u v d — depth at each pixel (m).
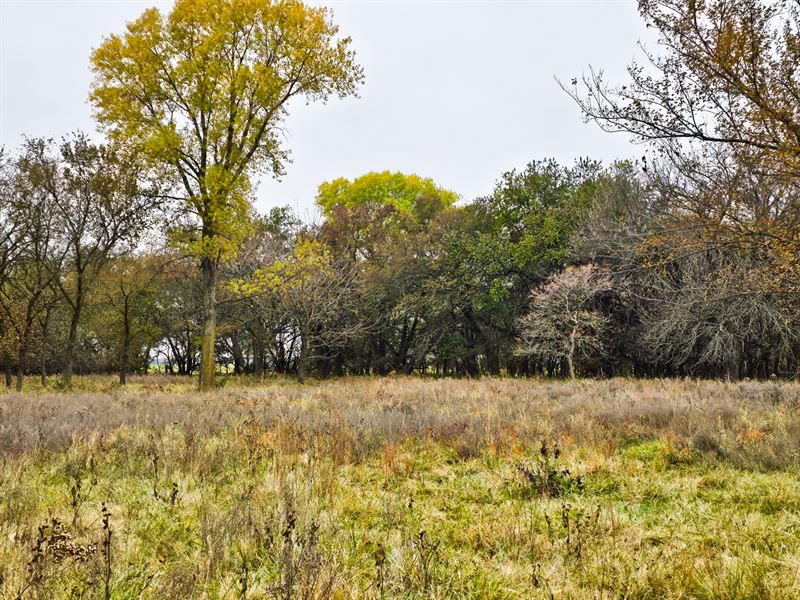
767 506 4.77
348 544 4.18
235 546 4.05
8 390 19.39
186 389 19.08
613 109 6.98
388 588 3.33
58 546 3.56
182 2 17.23
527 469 5.93
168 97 18.17
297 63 18.66
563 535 4.28
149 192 19.22
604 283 22.58
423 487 5.80
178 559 3.93
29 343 20.61
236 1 17.42
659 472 6.07
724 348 19.20
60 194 19.94
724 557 3.69
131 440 7.51
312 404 12.27
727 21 6.30
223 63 18.00
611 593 3.35
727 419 8.03
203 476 5.95
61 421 9.23
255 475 6.09
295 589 3.15
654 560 3.77
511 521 4.60
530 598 3.35
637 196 21.27
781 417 7.93
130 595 3.31
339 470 6.23
